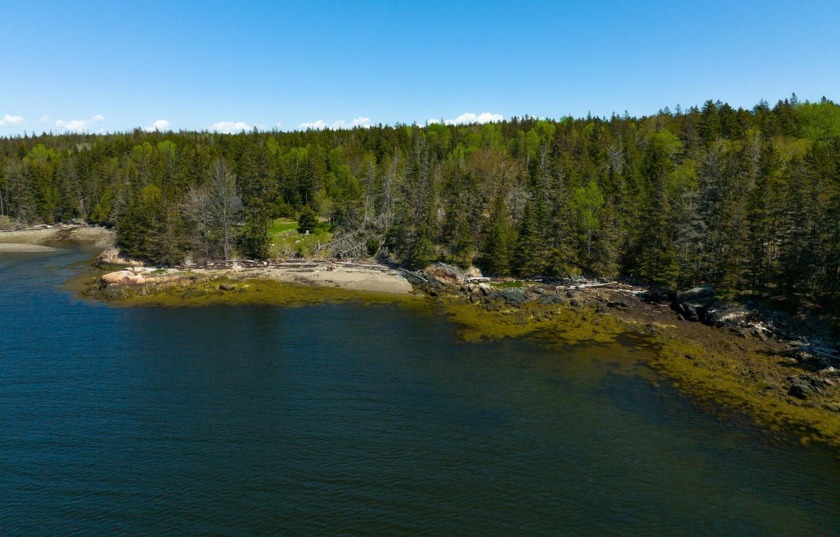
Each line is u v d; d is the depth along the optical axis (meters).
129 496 29.83
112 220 160.12
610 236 91.75
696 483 32.31
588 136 162.12
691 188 97.19
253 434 37.25
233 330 63.53
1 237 154.50
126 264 110.25
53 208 179.25
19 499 29.38
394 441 36.66
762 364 52.84
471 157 152.38
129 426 38.09
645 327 65.69
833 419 40.78
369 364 52.38
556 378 49.28
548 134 175.75
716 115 144.50
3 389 44.09
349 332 63.94
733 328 63.78
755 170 94.94
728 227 74.94
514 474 32.78
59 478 31.47
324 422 39.38
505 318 71.00
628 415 41.53
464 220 104.94
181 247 109.12
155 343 57.66
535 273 97.44
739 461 34.88
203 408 41.34
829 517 29.34
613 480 32.41
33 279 93.62
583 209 105.69
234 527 27.36
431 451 35.38
